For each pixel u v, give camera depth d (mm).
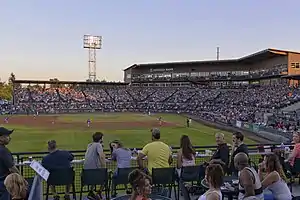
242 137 8867
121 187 10070
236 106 71062
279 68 76500
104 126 48750
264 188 6656
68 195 8422
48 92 95188
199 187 8531
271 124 39344
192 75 100625
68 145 29781
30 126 48250
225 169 8562
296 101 58500
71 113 80312
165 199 6336
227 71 95312
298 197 6859
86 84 102125
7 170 7031
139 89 102000
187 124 49406
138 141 32750
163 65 104500
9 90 131250
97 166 8562
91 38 114938
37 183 5820
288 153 11148
